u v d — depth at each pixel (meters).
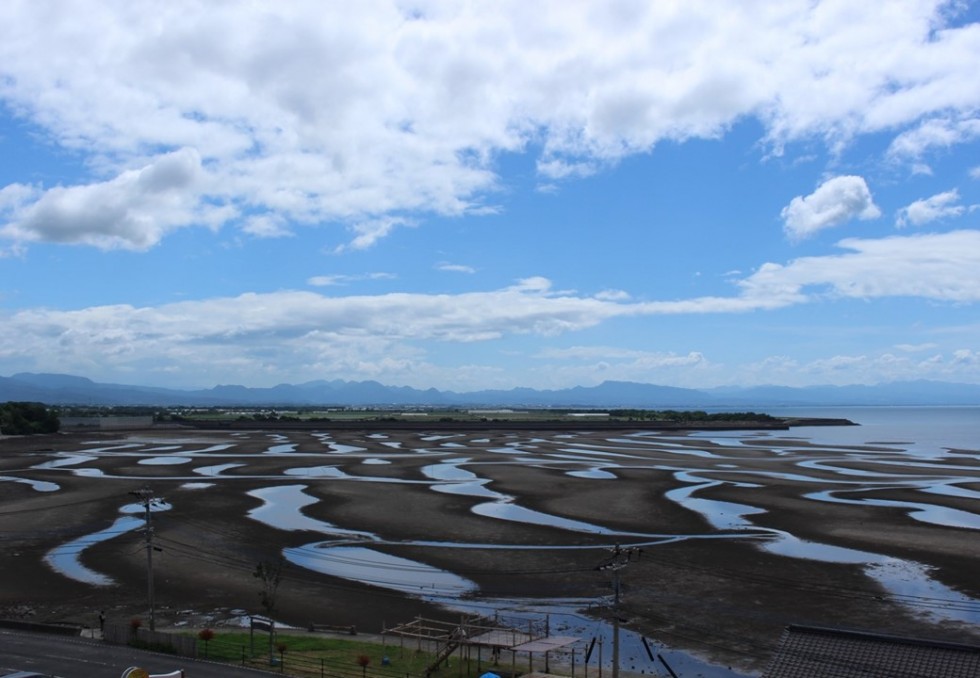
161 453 140.12
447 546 59.22
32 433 190.75
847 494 83.88
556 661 37.00
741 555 54.88
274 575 48.09
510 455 135.88
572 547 58.41
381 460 125.19
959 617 41.16
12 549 59.06
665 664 36.22
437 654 36.94
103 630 40.59
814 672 23.14
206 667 35.81
